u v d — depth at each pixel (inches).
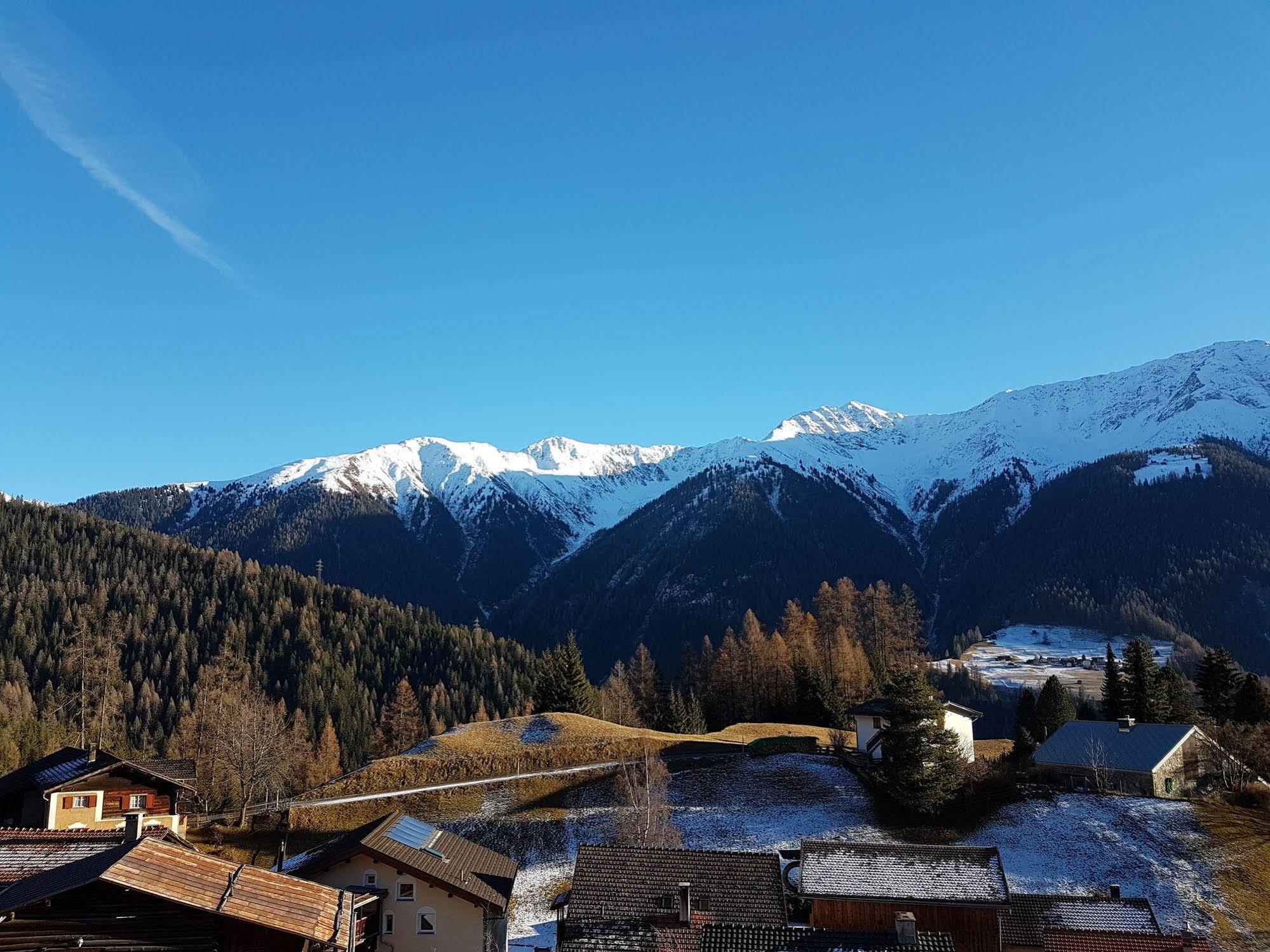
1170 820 3019.2
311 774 5064.0
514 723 4527.6
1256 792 3243.1
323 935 1173.1
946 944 1501.0
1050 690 4707.2
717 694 6161.4
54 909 1128.2
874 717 3887.8
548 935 2271.2
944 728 3277.6
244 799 3489.2
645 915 1834.4
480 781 3784.5
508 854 3056.1
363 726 6998.0
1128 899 2155.5
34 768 2466.8
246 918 1145.4
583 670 5413.4
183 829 2522.1
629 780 3442.4
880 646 6520.7
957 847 2215.8
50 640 7249.0
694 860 2007.9
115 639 7268.7
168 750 5506.9
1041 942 2050.9
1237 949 2315.5
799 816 3238.2
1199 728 3686.0
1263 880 2647.6
